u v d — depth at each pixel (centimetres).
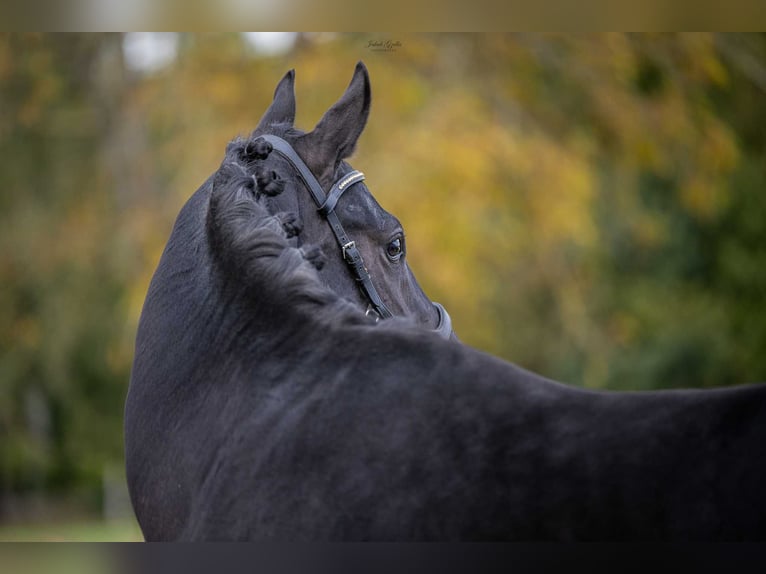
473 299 1516
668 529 169
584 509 176
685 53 1510
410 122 1428
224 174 251
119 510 1647
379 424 201
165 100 1495
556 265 1667
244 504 209
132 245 1480
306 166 292
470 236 1419
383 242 302
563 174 1496
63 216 1644
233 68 1478
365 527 193
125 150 1562
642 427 178
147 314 261
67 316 1673
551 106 1575
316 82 1388
